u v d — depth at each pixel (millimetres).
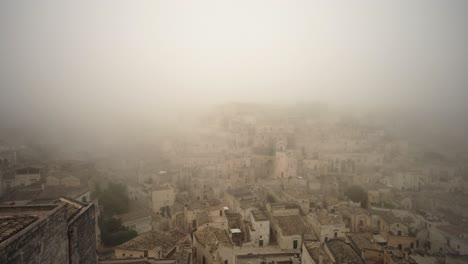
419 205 122000
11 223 22641
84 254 29219
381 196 126375
